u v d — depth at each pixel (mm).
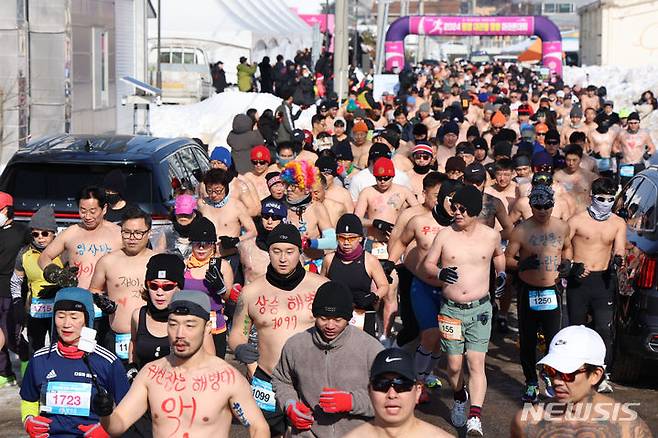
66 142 14016
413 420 5270
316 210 11156
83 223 10422
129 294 9062
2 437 9461
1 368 11227
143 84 28312
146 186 13117
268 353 7930
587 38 89938
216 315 9195
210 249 9156
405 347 10836
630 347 10875
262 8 55469
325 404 6820
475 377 9578
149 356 7984
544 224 10562
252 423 6449
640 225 11062
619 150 23172
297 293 7895
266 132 21922
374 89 39844
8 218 11172
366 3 103312
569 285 11188
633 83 59812
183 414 6336
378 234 12445
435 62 67000
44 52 23938
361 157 18641
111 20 29453
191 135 34812
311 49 59156
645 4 81438
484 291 9633
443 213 10398
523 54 73000
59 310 7105
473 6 138500
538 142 21516
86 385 7160
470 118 31656
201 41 47125
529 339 10625
